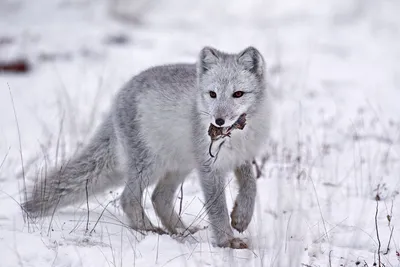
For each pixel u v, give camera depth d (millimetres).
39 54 25469
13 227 8984
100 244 8531
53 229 9094
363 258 8156
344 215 10055
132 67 23750
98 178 10805
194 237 9500
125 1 38531
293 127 15383
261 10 41812
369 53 29984
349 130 16297
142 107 10086
